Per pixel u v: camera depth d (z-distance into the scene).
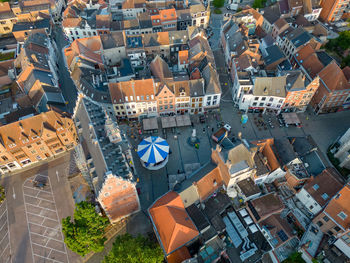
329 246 63.62
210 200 73.19
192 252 64.88
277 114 102.25
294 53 114.88
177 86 96.38
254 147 74.19
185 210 66.56
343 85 92.31
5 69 115.81
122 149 72.56
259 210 68.88
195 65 113.50
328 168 72.06
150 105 98.00
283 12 138.62
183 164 88.50
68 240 61.25
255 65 107.94
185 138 96.25
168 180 83.31
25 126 82.06
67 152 92.44
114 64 126.69
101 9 148.50
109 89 93.31
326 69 97.62
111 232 73.19
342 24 137.12
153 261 57.03
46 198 80.69
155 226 64.25
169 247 59.91
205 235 66.50
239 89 98.44
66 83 119.38
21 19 144.25
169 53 127.50
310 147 81.19
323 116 101.62
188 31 125.69
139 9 151.25
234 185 74.56
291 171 75.00
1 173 86.38
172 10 136.38
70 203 79.44
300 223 69.50
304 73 107.19
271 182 79.38
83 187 82.75
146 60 125.75
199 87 97.19
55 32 151.25
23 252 70.00
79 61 105.69
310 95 95.69
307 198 70.75
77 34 139.75
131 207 72.88
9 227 74.75
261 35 132.00
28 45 116.88
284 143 81.06
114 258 58.06
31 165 89.00
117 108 96.81
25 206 79.00
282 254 64.62
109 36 121.31
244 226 69.31
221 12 160.88
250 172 72.31
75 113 86.12
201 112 104.31
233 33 120.75
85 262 68.38
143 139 88.94
